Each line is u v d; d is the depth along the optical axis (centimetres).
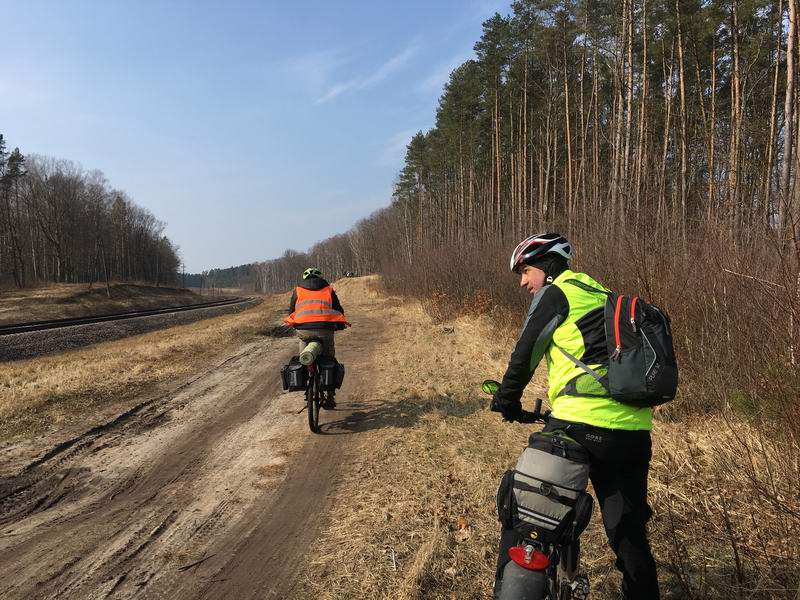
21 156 6525
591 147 3002
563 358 206
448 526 351
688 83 2772
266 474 477
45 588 299
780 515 281
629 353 191
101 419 652
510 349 980
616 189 1512
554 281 221
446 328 1344
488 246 1755
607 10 2539
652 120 2386
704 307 546
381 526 356
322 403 662
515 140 3650
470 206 4119
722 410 463
